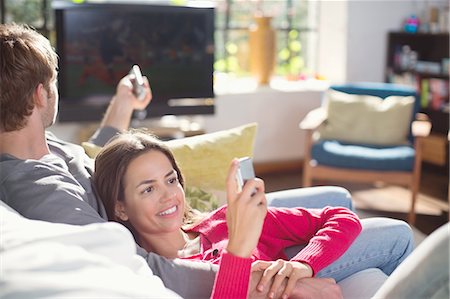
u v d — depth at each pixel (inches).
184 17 189.6
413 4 225.8
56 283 31.7
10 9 178.4
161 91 189.8
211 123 203.2
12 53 56.0
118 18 182.1
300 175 210.2
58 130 182.4
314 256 58.3
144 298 34.6
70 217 51.0
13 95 56.0
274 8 225.1
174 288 51.8
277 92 210.8
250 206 46.0
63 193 52.8
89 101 181.6
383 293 42.5
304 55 230.4
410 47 227.1
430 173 208.5
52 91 59.6
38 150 58.9
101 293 32.5
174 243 61.9
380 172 159.3
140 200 58.7
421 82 218.7
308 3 229.5
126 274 36.3
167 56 189.0
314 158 164.6
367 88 183.2
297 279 55.6
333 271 66.3
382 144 173.0
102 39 181.0
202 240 63.7
